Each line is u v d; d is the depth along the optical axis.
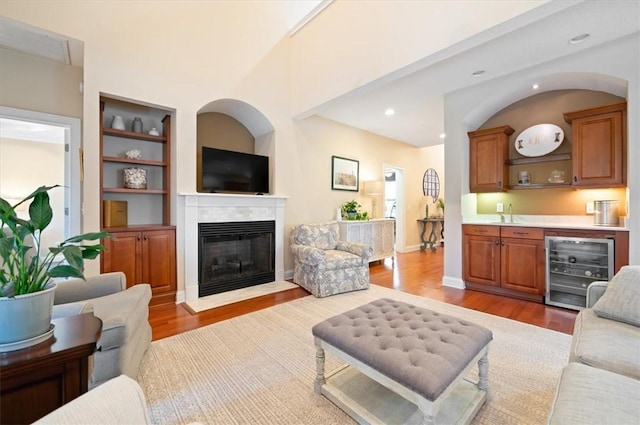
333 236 4.34
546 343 2.26
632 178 2.61
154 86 3.15
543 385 1.73
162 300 3.19
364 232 5.15
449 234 3.93
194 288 3.41
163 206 3.55
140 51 3.07
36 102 3.02
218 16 3.66
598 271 2.92
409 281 4.21
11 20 2.44
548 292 3.14
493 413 1.50
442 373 1.20
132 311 1.73
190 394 1.66
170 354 2.11
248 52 3.92
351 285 3.67
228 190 3.83
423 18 2.69
